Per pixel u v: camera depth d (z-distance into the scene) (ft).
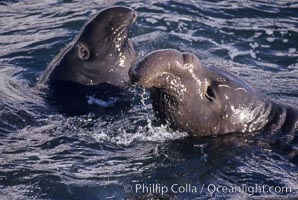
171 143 138.72
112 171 130.72
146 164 132.87
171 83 133.90
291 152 136.15
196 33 195.42
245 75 173.88
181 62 133.69
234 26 199.52
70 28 200.34
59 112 151.94
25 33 199.21
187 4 211.00
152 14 204.33
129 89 157.79
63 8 214.90
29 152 137.49
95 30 157.58
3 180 128.57
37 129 145.89
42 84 160.25
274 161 133.80
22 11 215.72
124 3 212.84
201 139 138.92
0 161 134.10
